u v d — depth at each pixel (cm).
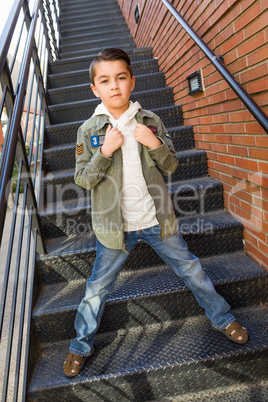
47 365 169
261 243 190
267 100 157
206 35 218
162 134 151
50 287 208
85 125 146
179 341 173
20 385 192
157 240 156
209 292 164
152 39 391
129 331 187
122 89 135
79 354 162
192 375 160
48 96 362
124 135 142
